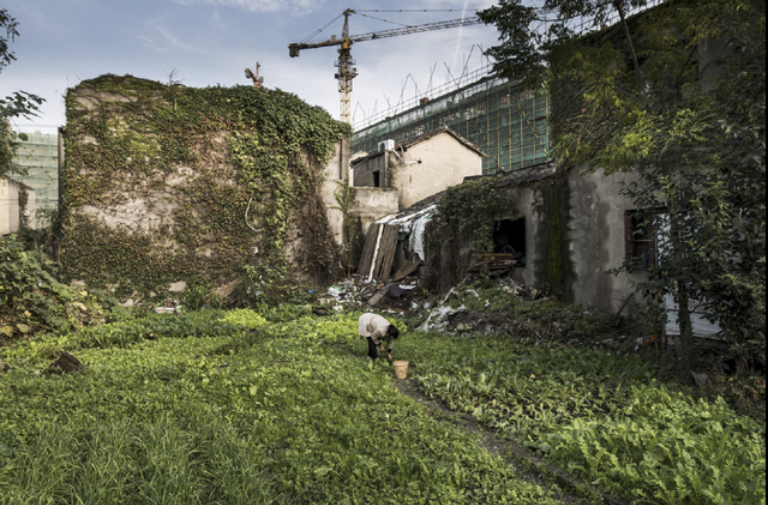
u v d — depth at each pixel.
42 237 15.42
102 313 11.88
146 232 14.51
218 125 15.45
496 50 8.44
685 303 6.00
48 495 3.47
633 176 8.85
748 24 5.87
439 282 14.36
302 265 16.89
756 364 5.47
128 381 6.28
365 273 17.45
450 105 35.66
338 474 3.94
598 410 5.37
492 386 6.23
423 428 4.86
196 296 14.50
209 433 4.59
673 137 5.66
